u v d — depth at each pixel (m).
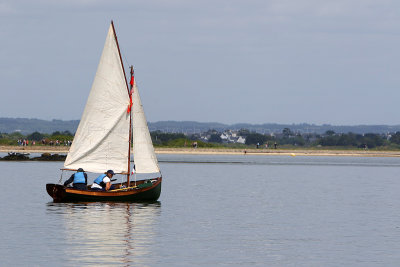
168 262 71.19
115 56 132.88
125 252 75.75
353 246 82.75
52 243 80.56
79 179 128.00
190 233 90.69
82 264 69.12
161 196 145.75
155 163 135.50
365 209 124.88
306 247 81.69
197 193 155.50
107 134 133.25
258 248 80.44
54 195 125.56
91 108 132.88
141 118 134.62
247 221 104.50
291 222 104.25
